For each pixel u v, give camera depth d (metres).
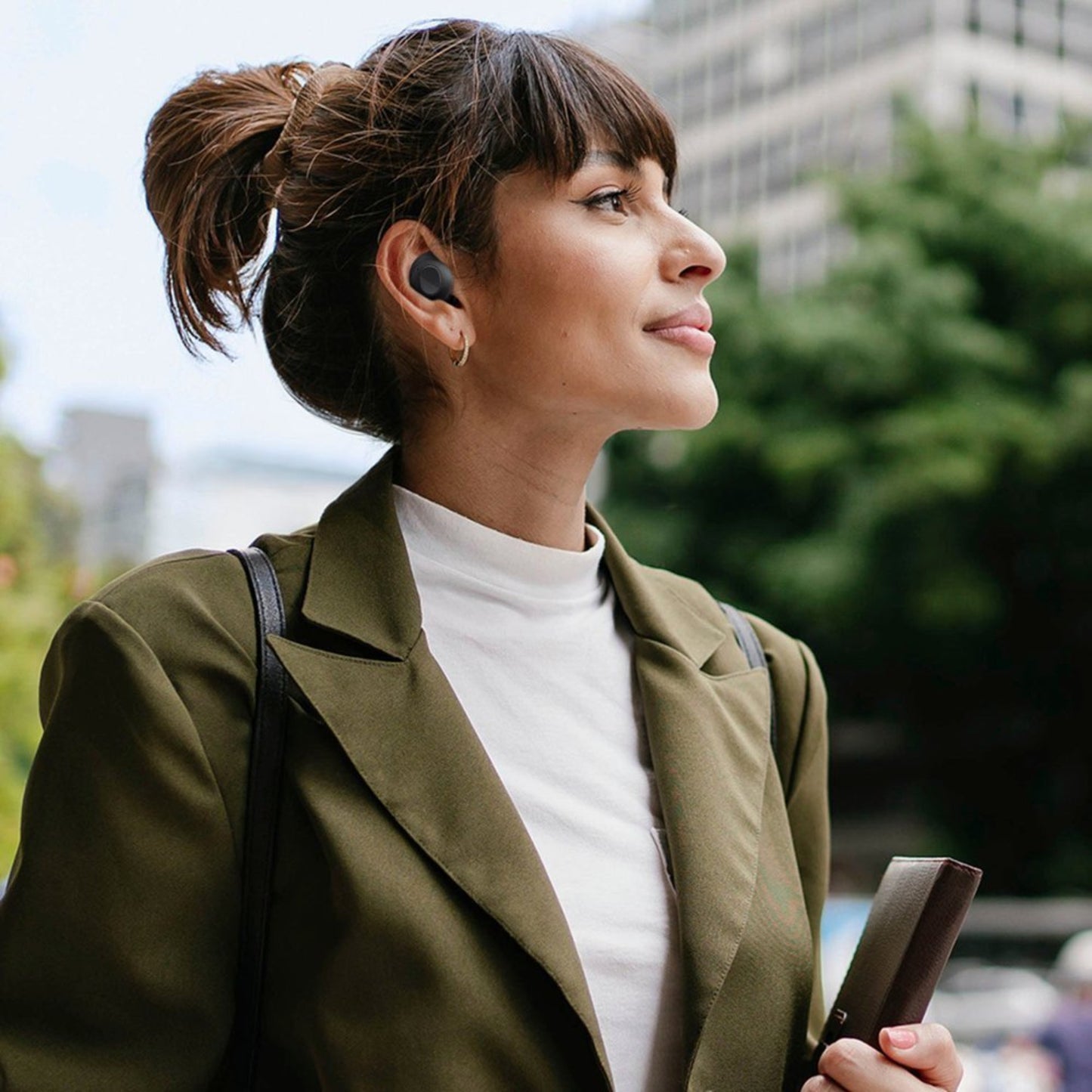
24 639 4.68
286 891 1.14
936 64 19.27
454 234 1.23
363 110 1.27
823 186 15.73
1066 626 15.38
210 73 1.38
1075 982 6.54
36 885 1.12
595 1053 1.08
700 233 1.24
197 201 1.34
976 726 16.91
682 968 1.15
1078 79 19.69
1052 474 13.90
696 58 23.23
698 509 15.46
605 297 1.20
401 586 1.22
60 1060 1.09
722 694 1.32
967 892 1.14
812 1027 1.38
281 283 1.34
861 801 19.14
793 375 14.46
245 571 1.22
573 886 1.17
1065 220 14.45
